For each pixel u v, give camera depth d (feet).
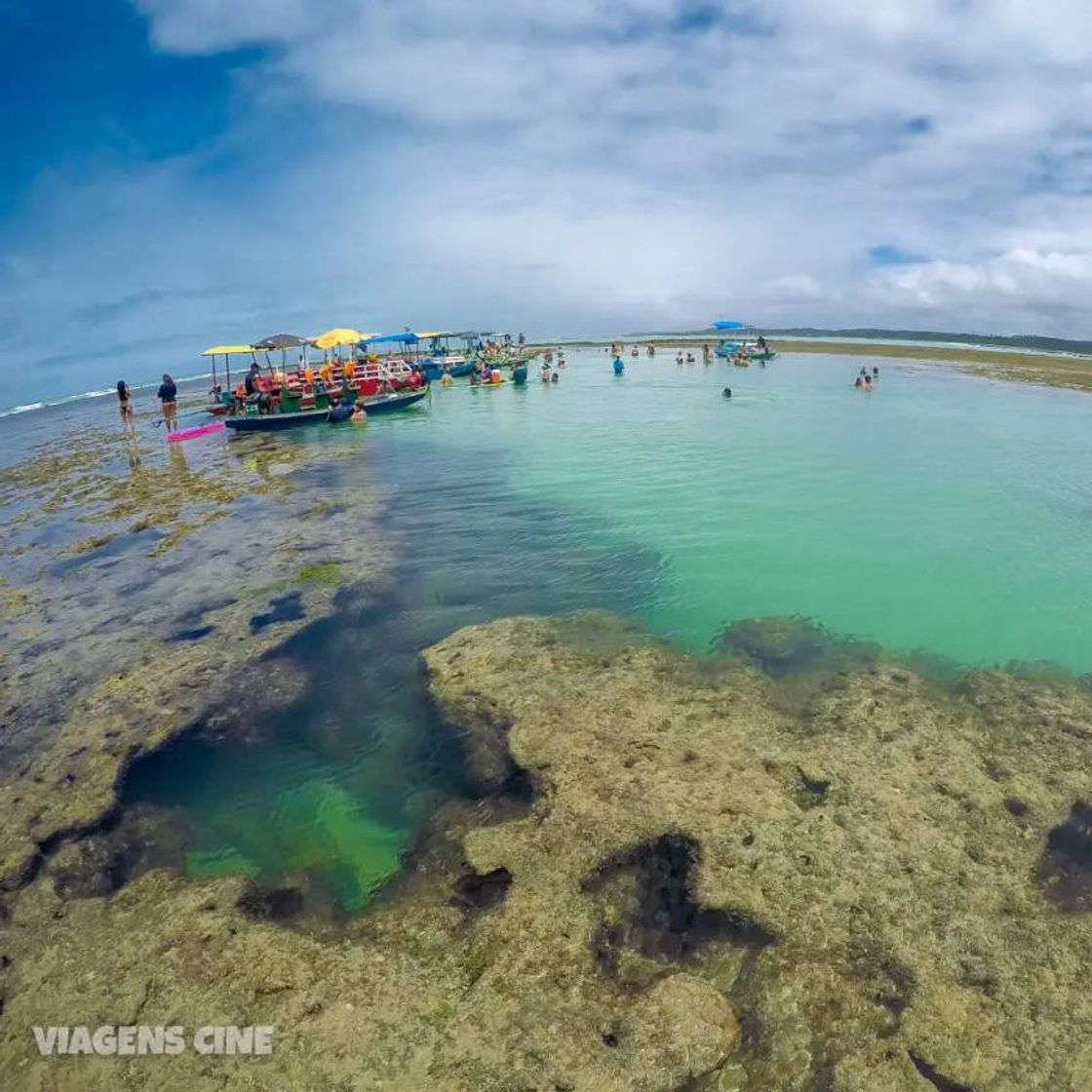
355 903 15.51
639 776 17.75
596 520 40.96
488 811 17.47
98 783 19.33
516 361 139.23
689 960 13.41
